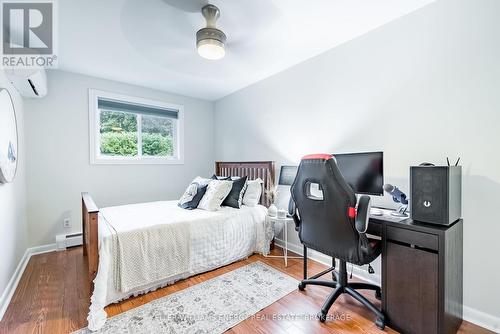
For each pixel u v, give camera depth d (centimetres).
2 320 158
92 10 175
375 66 207
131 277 181
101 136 332
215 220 235
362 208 147
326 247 165
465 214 161
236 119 380
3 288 177
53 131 286
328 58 244
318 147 257
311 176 163
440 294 133
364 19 193
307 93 267
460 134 163
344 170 205
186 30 203
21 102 254
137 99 350
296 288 200
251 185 290
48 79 283
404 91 190
